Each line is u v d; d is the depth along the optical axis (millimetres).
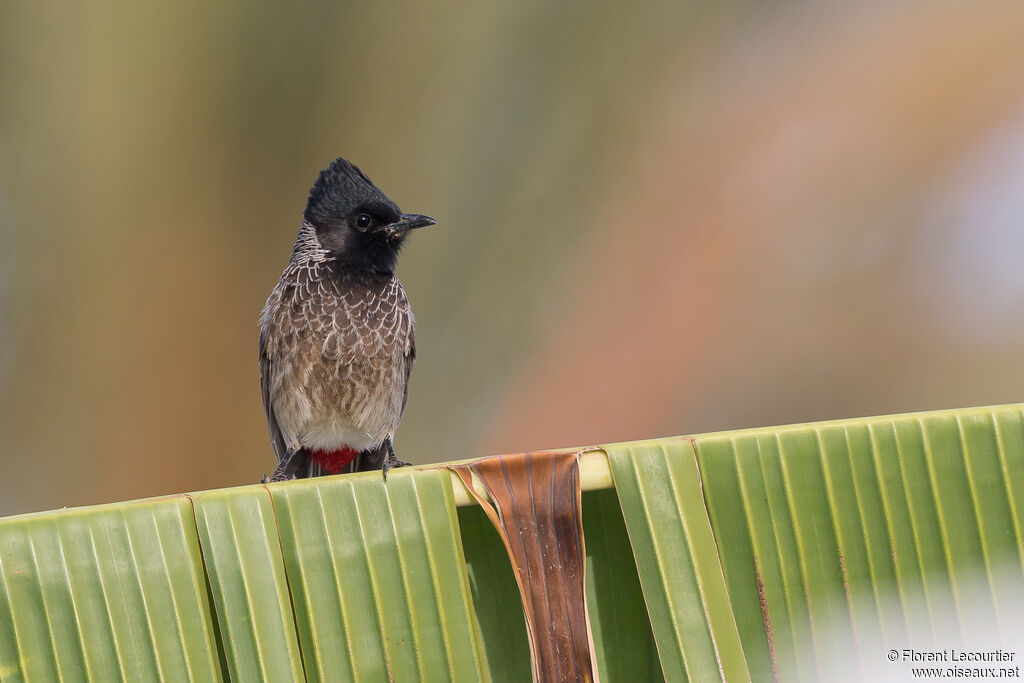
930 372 12516
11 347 12023
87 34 11930
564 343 12555
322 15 12336
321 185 8672
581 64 12688
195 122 12211
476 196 12859
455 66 12664
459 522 4539
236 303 12336
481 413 12828
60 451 12023
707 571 4168
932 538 4312
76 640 3891
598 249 12625
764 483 4309
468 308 12859
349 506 4164
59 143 12000
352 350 8375
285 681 3959
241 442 12266
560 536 4043
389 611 4109
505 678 4414
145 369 12133
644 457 4250
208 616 4008
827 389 12484
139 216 12148
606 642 4465
